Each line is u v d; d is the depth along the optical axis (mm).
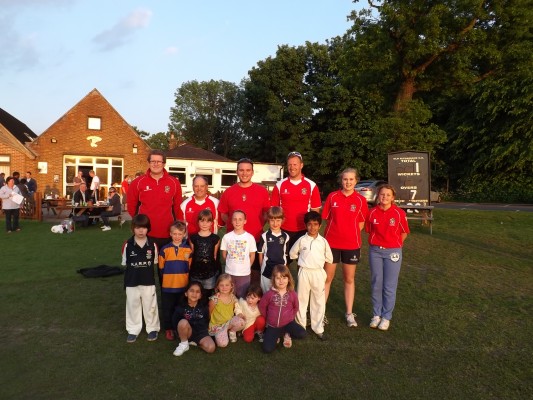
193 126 64938
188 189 29266
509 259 8836
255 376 3879
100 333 4871
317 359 4250
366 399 3492
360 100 32312
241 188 5473
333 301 6199
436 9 14875
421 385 3717
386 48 16031
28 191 16609
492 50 15688
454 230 12641
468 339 4730
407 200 13164
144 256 4727
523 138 26672
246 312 4758
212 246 5031
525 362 4148
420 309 5754
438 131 17734
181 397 3506
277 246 5152
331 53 34750
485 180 29531
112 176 25859
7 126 28031
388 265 5121
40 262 8391
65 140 24719
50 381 3740
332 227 5309
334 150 33844
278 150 35625
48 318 5324
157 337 4812
